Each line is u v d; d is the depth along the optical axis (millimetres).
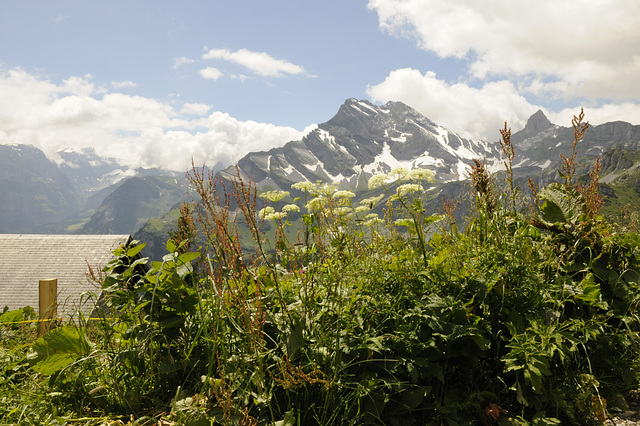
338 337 3074
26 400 3127
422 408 3201
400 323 3426
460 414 3279
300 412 2930
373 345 3092
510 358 3375
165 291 3080
